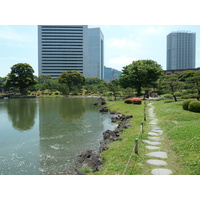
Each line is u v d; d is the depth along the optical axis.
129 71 66.38
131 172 9.23
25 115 36.16
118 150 12.84
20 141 19.11
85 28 177.25
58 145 17.56
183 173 8.88
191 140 12.94
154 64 68.06
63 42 176.25
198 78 30.19
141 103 42.84
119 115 31.88
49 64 176.62
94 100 73.44
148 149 12.56
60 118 32.38
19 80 97.31
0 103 61.97
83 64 177.50
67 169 12.34
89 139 19.41
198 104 23.94
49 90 111.88
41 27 174.62
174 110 26.72
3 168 12.77
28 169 12.53
